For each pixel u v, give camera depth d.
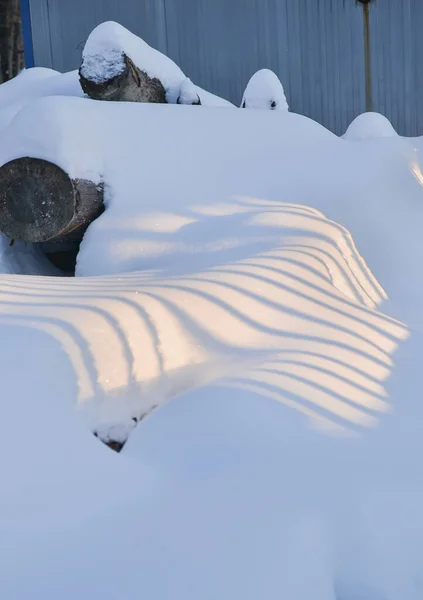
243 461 2.53
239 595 1.92
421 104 13.23
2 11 12.01
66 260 6.89
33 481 2.20
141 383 2.92
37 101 5.67
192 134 6.41
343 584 2.11
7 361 2.57
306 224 5.31
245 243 5.10
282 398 2.92
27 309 3.10
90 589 1.89
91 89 7.46
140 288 3.69
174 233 5.38
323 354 3.43
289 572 2.03
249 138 6.79
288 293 4.04
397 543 2.22
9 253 6.28
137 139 6.00
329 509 2.29
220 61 12.17
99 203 5.74
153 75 8.15
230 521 2.20
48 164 5.45
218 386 2.98
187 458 2.57
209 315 3.52
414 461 2.66
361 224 5.97
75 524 2.11
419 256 5.80
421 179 7.46
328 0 12.44
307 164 6.70
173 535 2.12
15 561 1.94
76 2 11.77
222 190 6.02
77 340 2.83
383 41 12.81
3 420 2.33
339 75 12.72
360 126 10.42
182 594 1.90
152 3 11.83
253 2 12.15
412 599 2.07
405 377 3.45
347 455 2.63
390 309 5.00
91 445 2.44
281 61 12.38
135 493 2.31
